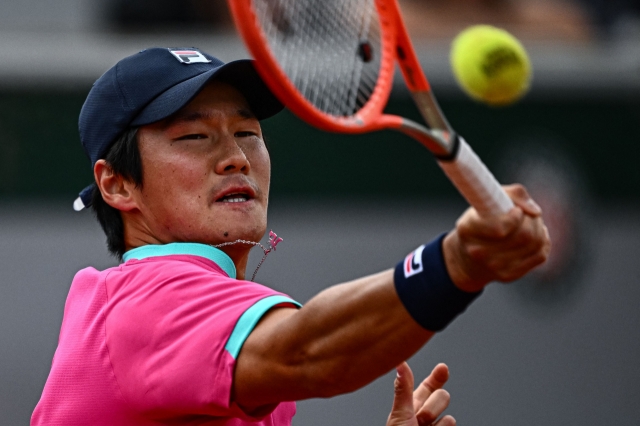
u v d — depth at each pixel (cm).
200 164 728
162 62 751
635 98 2036
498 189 511
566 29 2336
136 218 768
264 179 767
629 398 1983
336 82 653
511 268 508
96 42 1977
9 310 1684
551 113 1991
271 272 1806
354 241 1869
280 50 568
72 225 1720
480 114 1936
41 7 2341
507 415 1912
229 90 752
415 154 1906
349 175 1873
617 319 2011
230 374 573
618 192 2023
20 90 1716
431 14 2252
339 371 546
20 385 1673
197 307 611
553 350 1958
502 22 2305
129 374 630
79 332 682
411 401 797
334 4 663
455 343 1908
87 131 772
